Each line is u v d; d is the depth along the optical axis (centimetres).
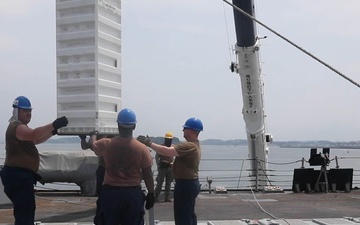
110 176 614
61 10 1116
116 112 1160
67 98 1102
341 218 1084
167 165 1395
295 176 1739
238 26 1642
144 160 622
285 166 4559
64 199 1432
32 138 628
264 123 1856
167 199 1409
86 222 1037
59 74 1115
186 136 752
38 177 667
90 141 841
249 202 1417
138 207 615
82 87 1092
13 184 643
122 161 611
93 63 1083
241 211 1229
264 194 1662
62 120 622
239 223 1002
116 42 1163
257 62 1759
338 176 1759
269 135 1842
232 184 2538
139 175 623
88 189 1517
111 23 1145
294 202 1427
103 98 1104
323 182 1727
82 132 1085
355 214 1191
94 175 1516
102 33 1105
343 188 1753
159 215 1157
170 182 1411
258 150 1842
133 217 614
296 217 1141
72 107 1103
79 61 1099
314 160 1741
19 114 657
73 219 1085
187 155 725
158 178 1402
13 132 641
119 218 614
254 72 1750
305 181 1738
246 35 1656
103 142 627
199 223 1020
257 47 1697
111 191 608
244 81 1767
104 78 1117
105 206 609
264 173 1839
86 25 1095
